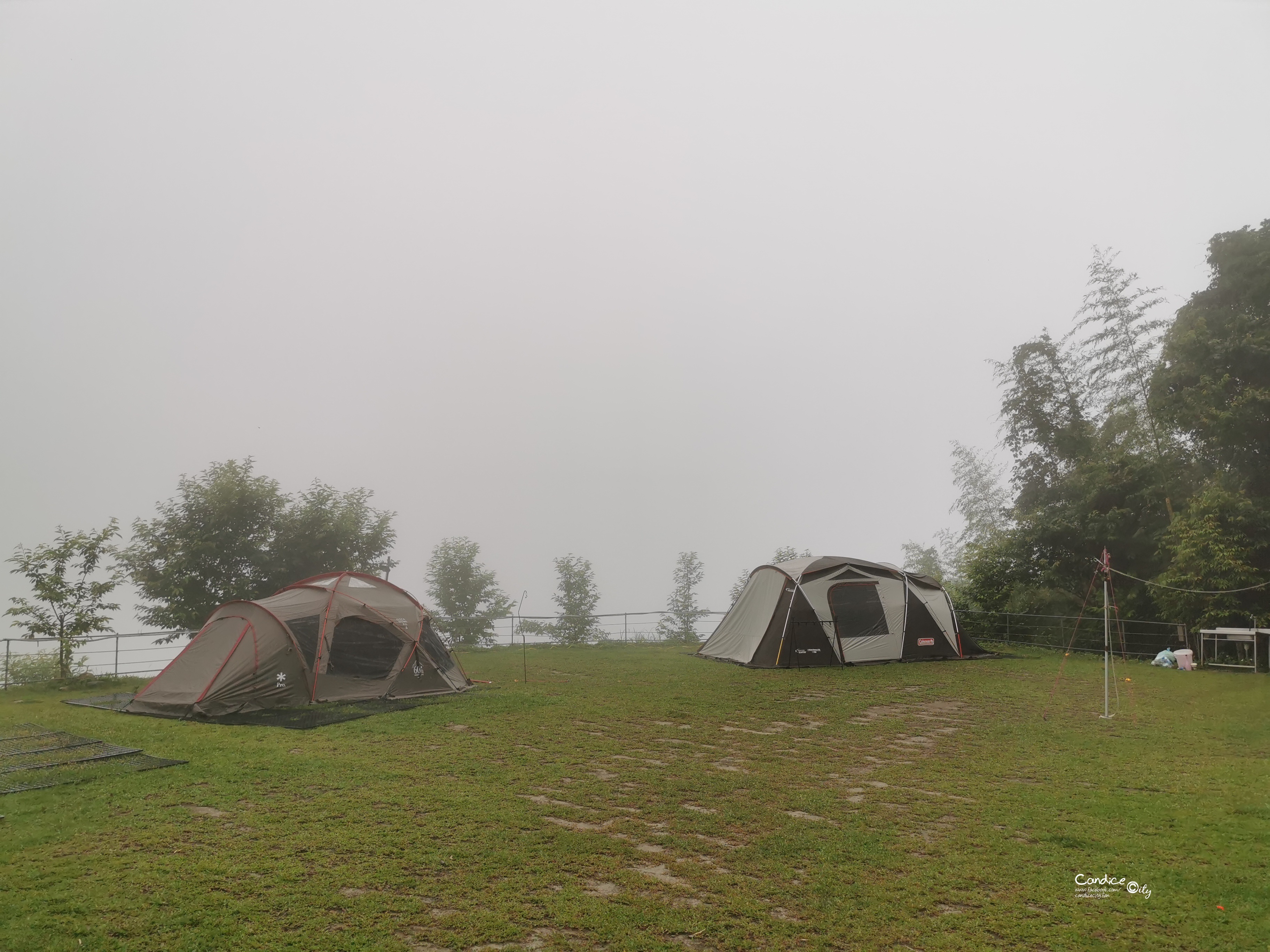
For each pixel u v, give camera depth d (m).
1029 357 27.22
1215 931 5.39
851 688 16.08
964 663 19.89
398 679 15.21
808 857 6.72
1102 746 10.81
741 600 22.39
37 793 8.59
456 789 8.73
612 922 5.51
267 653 14.21
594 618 29.47
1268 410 19.58
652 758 10.24
